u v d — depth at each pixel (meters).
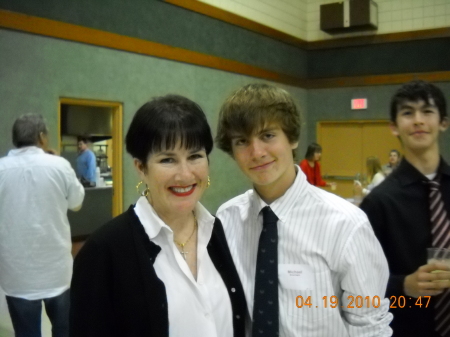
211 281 1.27
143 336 1.12
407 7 7.62
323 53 8.45
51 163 2.46
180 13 5.66
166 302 1.14
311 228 1.26
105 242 1.15
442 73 7.34
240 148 1.29
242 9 6.87
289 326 1.23
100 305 1.12
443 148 7.32
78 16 4.36
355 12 7.65
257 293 1.26
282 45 7.83
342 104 8.32
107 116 5.90
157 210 1.26
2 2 3.70
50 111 4.12
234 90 1.36
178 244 1.28
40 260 2.42
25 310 2.43
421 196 1.51
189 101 1.21
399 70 7.74
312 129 8.65
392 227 1.53
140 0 5.06
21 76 3.87
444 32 7.27
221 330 1.25
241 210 1.42
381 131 8.09
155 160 1.17
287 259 1.27
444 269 1.33
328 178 8.63
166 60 5.45
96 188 5.81
